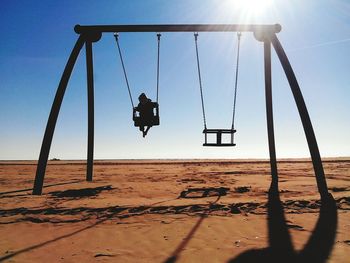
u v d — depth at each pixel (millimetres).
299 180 17047
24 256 5523
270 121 13156
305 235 6578
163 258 5320
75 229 7324
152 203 9969
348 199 10328
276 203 9867
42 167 12453
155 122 11508
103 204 9836
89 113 16016
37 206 9672
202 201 10312
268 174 22297
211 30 12281
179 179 18172
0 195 12047
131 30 12461
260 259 5211
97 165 42188
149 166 38000
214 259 5230
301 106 11555
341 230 6957
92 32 12523
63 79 12570
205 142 11375
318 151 11148
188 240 6328
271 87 13109
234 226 7355
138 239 6457
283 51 12086
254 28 12242
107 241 6363
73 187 13945
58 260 5297
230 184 15148
